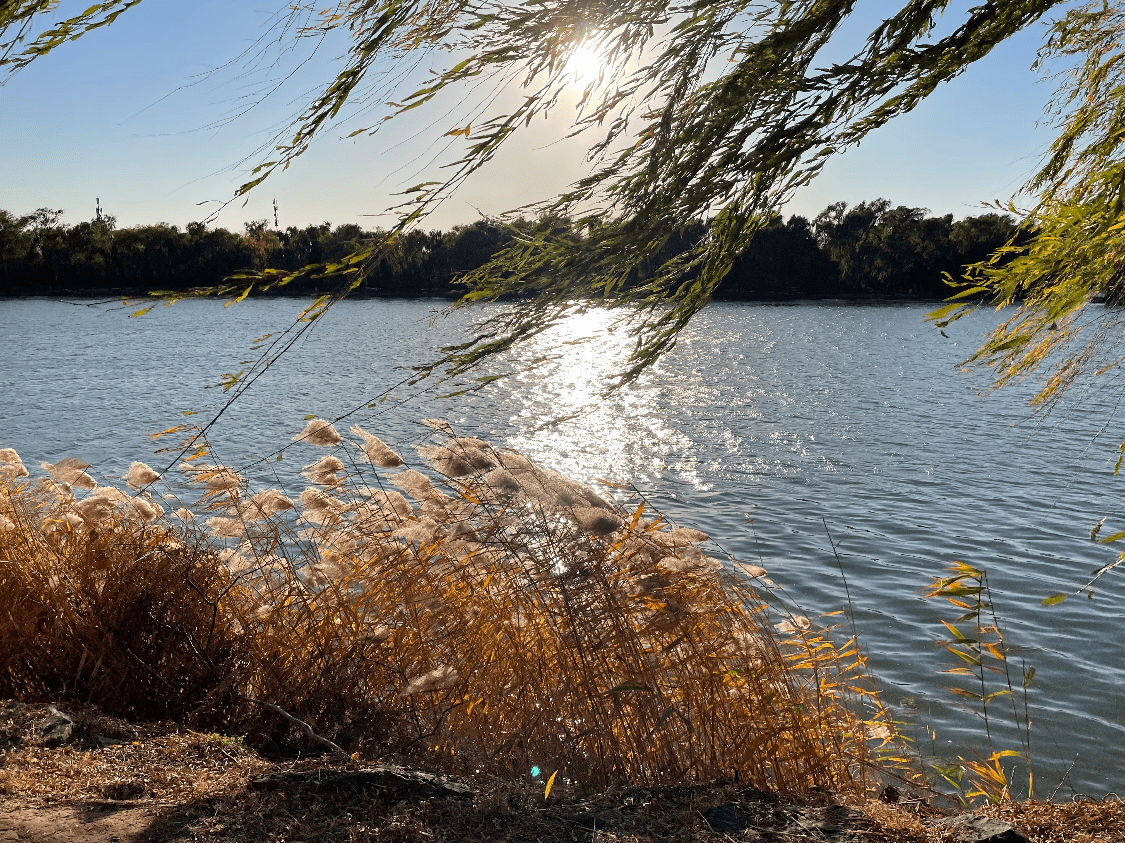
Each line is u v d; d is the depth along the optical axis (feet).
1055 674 31.45
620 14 7.73
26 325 309.63
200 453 17.78
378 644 15.66
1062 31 11.83
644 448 89.30
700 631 14.53
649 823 10.87
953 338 259.19
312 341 261.65
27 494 20.33
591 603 14.33
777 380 157.07
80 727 13.41
